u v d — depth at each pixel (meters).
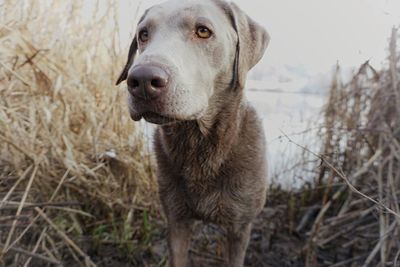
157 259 0.68
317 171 0.83
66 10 0.77
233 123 0.55
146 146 0.79
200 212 0.58
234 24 0.54
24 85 0.69
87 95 0.74
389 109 0.74
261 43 0.56
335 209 0.80
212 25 0.50
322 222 0.75
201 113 0.49
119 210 0.75
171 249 0.60
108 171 0.74
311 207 0.81
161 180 0.59
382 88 0.76
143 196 0.77
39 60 0.70
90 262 0.61
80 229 0.69
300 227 0.78
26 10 0.74
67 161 0.67
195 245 0.73
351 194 0.74
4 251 0.56
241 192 0.57
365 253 0.67
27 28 0.71
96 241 0.68
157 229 0.75
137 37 0.54
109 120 0.77
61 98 0.70
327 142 0.83
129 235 0.70
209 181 0.56
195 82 0.48
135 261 0.67
